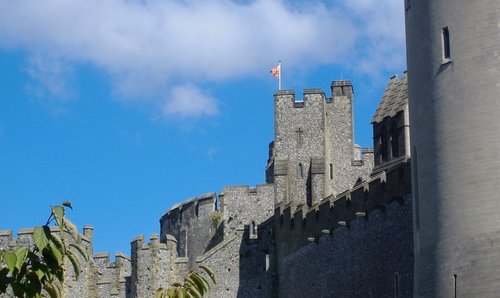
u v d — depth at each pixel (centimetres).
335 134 9775
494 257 4744
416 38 5294
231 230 9794
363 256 6719
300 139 9538
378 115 8450
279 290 7988
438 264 4956
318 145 9500
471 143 4903
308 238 7481
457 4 5066
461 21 5034
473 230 4825
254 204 9781
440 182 5000
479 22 4981
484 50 4947
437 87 5091
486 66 4931
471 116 4928
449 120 5003
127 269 8912
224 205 9869
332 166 9694
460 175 4912
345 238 6956
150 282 8556
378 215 6594
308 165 9469
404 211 6322
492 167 4834
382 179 6588
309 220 7525
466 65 4984
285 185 9444
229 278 8400
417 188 5247
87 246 8450
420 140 5181
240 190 9825
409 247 6234
